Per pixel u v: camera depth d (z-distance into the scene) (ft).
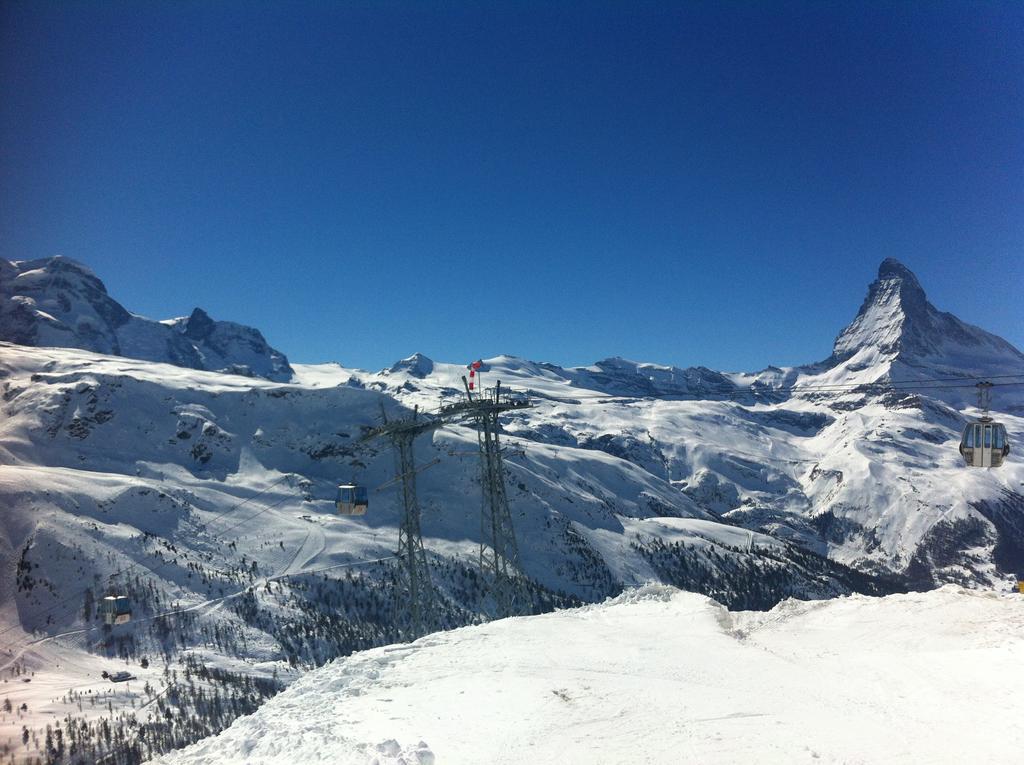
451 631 133.69
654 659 106.32
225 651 636.89
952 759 65.87
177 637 647.56
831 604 140.87
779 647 114.52
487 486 239.71
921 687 88.07
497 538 235.81
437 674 101.91
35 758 411.75
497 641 121.19
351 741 72.59
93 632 636.89
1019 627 110.11
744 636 123.75
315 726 79.36
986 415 162.20
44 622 640.17
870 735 72.74
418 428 250.37
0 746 426.92
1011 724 73.41
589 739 72.64
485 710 82.99
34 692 519.19
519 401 230.48
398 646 123.13
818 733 73.61
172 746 439.63
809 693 88.28
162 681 555.28
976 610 123.24
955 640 108.58
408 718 81.56
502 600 230.07
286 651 651.66
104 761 416.26
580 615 145.48
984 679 88.38
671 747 70.18
